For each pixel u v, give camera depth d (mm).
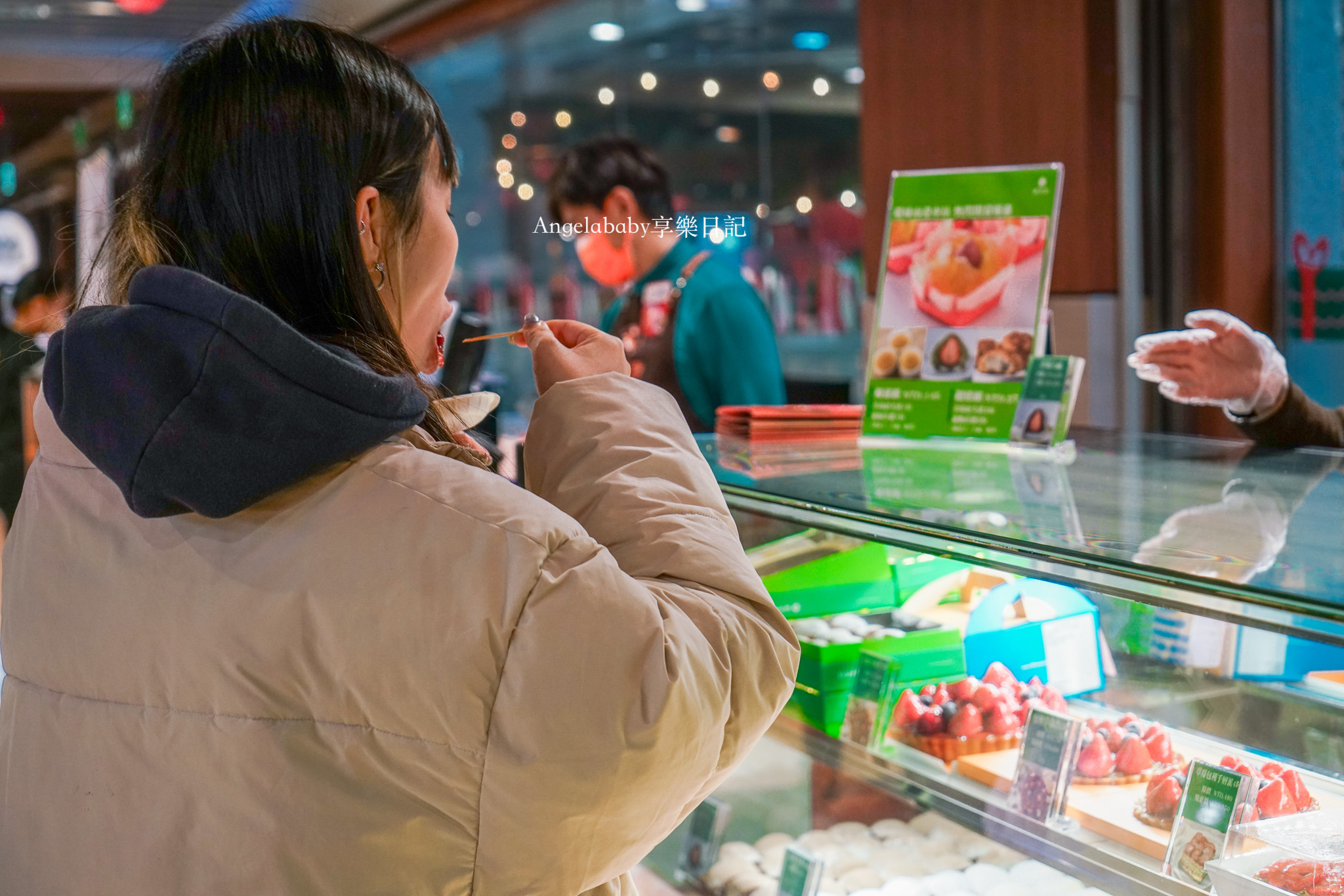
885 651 1555
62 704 800
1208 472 1416
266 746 712
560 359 937
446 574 701
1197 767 1169
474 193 7867
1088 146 3146
